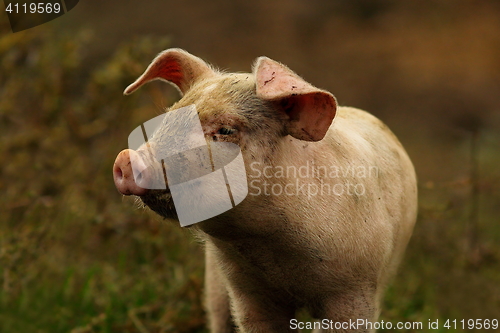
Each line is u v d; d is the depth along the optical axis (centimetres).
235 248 738
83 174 1342
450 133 2352
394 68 2730
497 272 1270
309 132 679
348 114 884
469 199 1433
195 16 2880
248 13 2978
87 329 1034
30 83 1471
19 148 1396
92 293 1134
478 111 2523
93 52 2039
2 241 1077
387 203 820
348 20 3009
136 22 2712
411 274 1252
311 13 3031
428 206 1270
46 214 1165
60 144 1409
